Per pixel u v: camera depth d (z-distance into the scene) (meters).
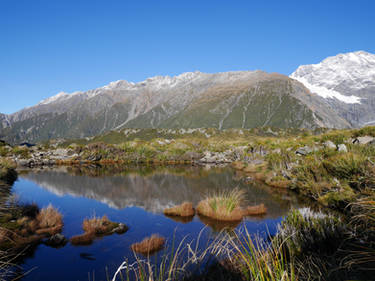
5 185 12.90
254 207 11.77
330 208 10.34
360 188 8.59
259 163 29.88
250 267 3.36
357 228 5.24
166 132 183.12
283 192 15.89
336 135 23.47
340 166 11.86
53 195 15.84
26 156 40.41
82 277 5.81
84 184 20.31
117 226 9.52
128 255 6.99
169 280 4.27
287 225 6.15
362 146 14.76
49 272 6.06
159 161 44.50
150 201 14.45
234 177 24.16
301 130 158.75
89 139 195.25
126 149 47.88
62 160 40.97
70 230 9.28
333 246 5.02
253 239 7.63
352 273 3.58
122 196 15.84
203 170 31.27
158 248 7.43
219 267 5.15
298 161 18.81
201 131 167.00
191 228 9.45
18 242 7.47
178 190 17.78
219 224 9.83
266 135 148.00
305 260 4.46
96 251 7.34
